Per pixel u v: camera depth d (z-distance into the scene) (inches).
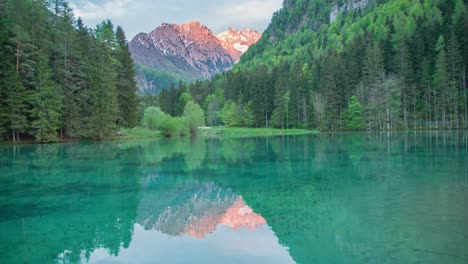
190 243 428.1
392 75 3388.3
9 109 1784.0
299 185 729.0
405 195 612.4
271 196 640.4
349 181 754.2
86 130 2105.1
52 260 378.9
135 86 2598.4
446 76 3093.0
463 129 2945.4
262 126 4431.6
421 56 3430.1
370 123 3213.6
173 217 529.3
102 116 2188.7
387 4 6279.5
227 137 2746.1
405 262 353.4
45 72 1883.6
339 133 3070.9
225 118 4544.8
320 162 1066.7
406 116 3282.5
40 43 1934.1
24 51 1870.1
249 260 378.0
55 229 476.7
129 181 797.2
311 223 480.7
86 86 2191.2
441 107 3122.5
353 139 2137.1
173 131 2741.1
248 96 4726.9
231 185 744.3
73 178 839.7
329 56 4293.8
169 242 431.8
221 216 530.3
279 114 4042.8
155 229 478.0
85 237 446.9
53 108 1904.5
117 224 497.7
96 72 2206.0
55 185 755.4
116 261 377.1
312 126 3779.5
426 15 4475.9
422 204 550.3
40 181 800.9
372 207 544.7
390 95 3166.8
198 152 1451.8
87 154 1373.0
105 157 1268.5
